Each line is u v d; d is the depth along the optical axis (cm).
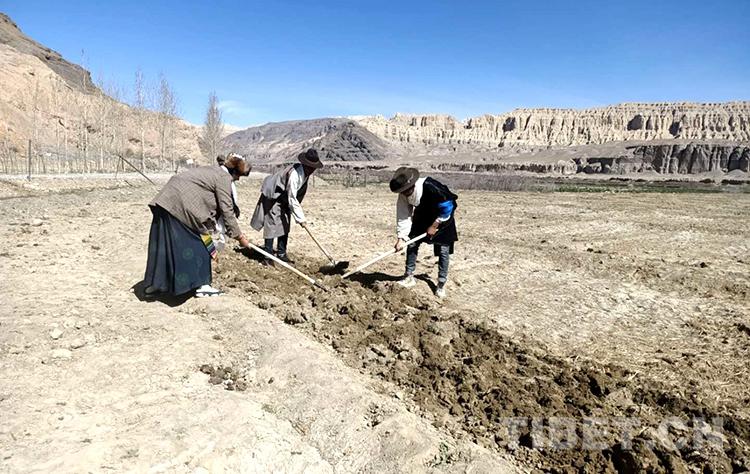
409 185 650
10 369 430
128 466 322
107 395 408
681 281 862
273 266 831
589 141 16162
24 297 594
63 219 1193
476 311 666
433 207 681
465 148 16438
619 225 1595
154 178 2822
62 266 748
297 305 650
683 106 16375
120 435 353
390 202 2191
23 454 320
